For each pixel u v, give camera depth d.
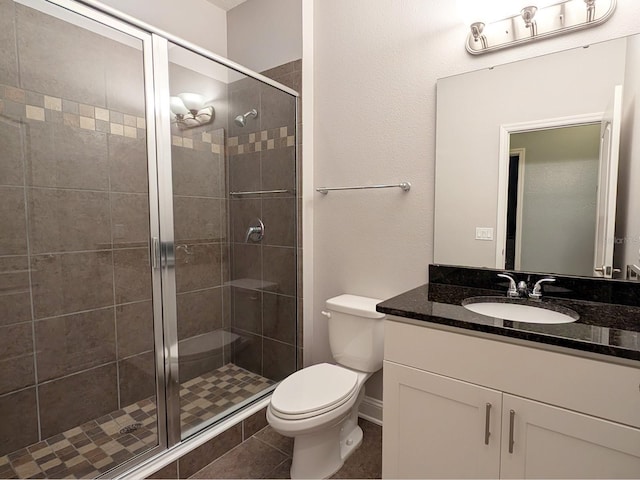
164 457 1.51
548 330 0.98
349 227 2.01
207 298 1.95
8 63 1.46
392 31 1.78
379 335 1.69
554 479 0.98
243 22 2.36
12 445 1.55
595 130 1.32
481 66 1.54
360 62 1.90
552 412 0.97
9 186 1.50
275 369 2.23
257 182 2.13
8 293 1.53
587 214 1.35
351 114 1.95
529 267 1.48
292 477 1.51
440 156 1.65
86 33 1.55
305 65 2.06
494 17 1.44
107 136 1.66
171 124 1.72
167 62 1.67
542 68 1.40
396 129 1.80
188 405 1.77
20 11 1.47
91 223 1.71
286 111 2.09
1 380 1.52
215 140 1.93
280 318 2.23
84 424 1.71
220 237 2.02
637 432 0.86
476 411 1.09
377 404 1.96
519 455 1.03
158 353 1.68
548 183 1.42
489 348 1.06
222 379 2.02
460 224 1.63
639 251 1.27
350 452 1.68
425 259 1.75
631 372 0.86
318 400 1.42
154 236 1.69
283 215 2.16
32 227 1.57
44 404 1.63
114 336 1.74
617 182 1.29
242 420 1.79
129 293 1.71
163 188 1.69
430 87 1.68
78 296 1.71
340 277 2.08
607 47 1.28
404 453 1.26
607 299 1.31
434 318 1.13
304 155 2.09
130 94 1.63
